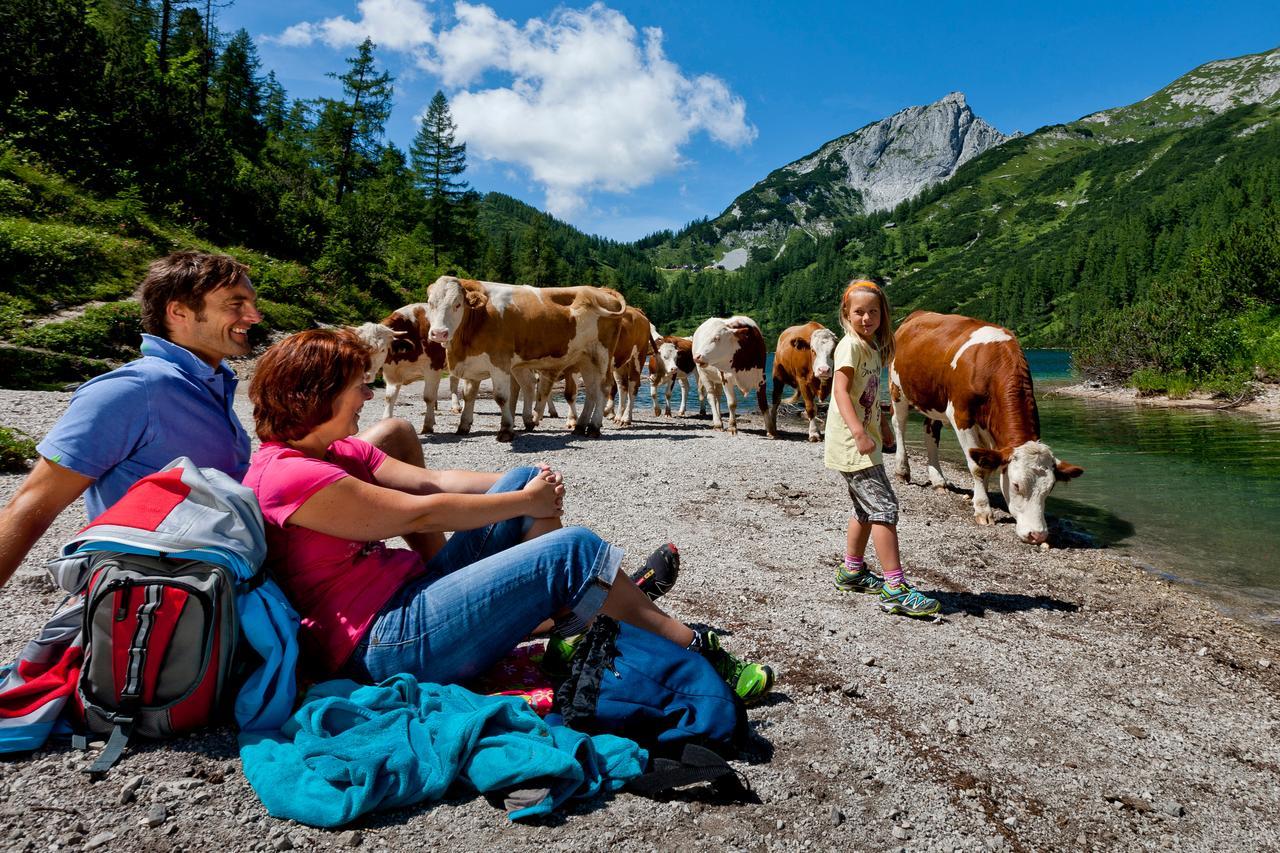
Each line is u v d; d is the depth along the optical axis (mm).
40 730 2295
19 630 3352
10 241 16516
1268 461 10836
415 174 68562
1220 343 21531
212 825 2068
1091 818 2578
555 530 3010
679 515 6691
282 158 53656
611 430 13320
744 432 13773
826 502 7492
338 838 2072
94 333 14414
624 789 2434
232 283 2717
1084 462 10906
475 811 2250
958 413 7445
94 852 1933
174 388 2613
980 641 4137
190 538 2285
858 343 4422
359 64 59031
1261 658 4281
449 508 2672
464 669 2670
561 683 2832
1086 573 5801
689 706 2656
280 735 2367
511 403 11617
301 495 2500
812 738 2932
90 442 2400
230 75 65500
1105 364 26312
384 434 3699
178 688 2309
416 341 10922
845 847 2270
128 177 26375
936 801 2574
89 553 2283
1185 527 7293
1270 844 2502
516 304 10414
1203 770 2967
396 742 2307
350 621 2605
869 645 3955
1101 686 3699
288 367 2559
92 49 30047
